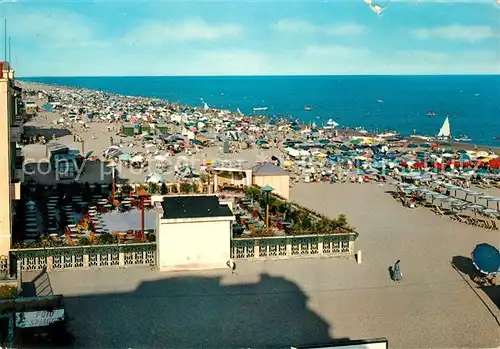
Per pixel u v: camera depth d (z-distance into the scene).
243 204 43.69
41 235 33.81
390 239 36.06
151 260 29.06
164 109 138.00
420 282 28.03
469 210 45.53
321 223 33.88
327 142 87.44
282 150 80.12
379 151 78.50
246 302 24.81
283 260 30.61
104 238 29.33
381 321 23.28
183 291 25.83
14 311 20.34
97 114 120.12
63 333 20.45
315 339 21.42
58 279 26.77
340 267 29.88
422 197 49.91
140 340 20.97
